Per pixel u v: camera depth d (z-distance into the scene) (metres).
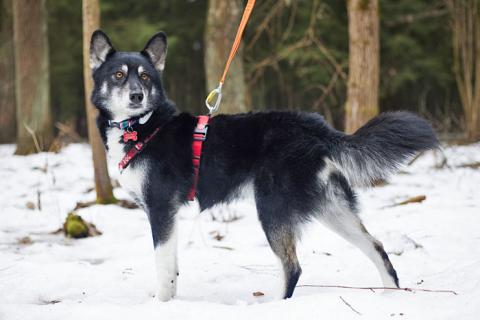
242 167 3.58
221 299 3.56
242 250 4.72
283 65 18.34
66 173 9.07
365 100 8.01
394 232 4.62
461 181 7.34
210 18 9.12
